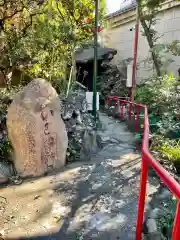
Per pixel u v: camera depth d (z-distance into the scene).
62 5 6.95
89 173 3.98
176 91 6.61
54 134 4.02
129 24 11.45
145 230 2.54
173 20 8.46
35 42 6.30
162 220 2.63
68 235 2.50
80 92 6.82
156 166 1.77
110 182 3.67
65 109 5.30
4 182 3.62
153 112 6.55
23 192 3.36
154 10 8.27
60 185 3.57
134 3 10.46
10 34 6.32
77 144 4.73
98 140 5.23
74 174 3.95
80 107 6.03
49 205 3.05
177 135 5.40
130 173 3.99
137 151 5.06
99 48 11.86
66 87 6.64
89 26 7.79
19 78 6.44
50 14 6.43
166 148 4.42
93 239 2.45
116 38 12.91
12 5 6.01
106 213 2.89
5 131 4.12
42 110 3.88
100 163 4.40
